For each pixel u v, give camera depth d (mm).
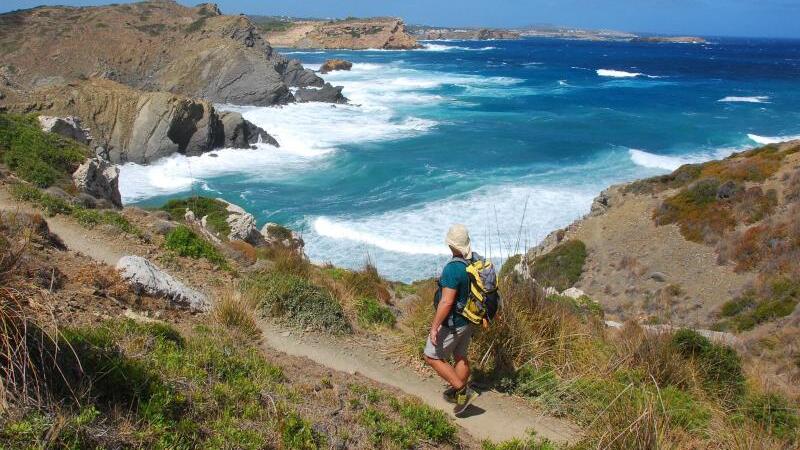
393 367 6645
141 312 6348
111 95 39906
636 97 72188
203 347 5473
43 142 16219
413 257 22969
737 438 4957
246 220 17016
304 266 10242
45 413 3369
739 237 22703
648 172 36250
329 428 4625
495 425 5441
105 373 3957
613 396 5531
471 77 94500
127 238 9961
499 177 34812
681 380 6211
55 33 83312
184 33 83812
